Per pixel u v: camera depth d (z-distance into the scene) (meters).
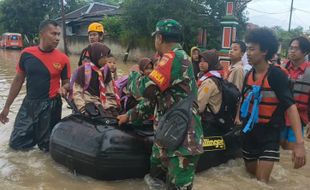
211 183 4.38
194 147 3.38
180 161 3.38
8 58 26.83
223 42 19.48
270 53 4.18
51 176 4.38
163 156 3.54
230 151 5.00
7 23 47.72
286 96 4.02
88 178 4.32
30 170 4.55
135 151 4.17
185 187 3.44
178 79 3.36
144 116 3.99
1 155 5.07
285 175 4.79
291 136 4.73
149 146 4.27
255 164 4.57
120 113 4.86
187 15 26.48
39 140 5.23
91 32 6.27
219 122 4.74
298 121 3.92
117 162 4.10
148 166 4.27
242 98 4.53
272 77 4.15
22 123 5.24
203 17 28.17
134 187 4.14
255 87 4.29
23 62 5.20
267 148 4.33
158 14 26.41
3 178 4.27
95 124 4.36
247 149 4.56
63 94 4.90
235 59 6.02
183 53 3.42
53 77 5.21
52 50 5.23
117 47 30.27
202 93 4.62
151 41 27.59
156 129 3.53
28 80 5.21
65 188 4.05
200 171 4.68
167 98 3.42
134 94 4.00
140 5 26.72
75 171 4.38
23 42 47.91
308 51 5.03
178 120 3.36
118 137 4.12
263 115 4.29
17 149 5.26
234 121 4.88
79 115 4.63
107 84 4.94
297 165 3.85
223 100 4.70
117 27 30.09
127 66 22.94
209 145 4.71
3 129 6.32
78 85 4.72
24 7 46.03
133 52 28.98
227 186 4.30
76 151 4.26
